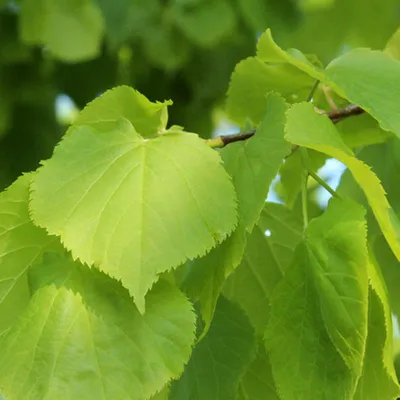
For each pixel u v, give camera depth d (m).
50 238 0.62
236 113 0.73
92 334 0.60
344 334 0.60
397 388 0.62
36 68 1.06
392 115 0.64
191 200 0.60
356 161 0.60
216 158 0.61
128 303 0.60
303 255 0.62
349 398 0.60
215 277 0.61
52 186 0.60
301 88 0.71
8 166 1.09
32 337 0.60
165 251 0.59
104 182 0.60
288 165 0.72
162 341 0.60
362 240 0.60
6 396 0.59
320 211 0.86
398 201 0.73
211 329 0.66
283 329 0.62
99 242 0.59
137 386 0.59
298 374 0.62
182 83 1.12
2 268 0.61
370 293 0.62
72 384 0.59
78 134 0.61
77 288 0.60
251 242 0.70
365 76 0.66
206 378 0.65
